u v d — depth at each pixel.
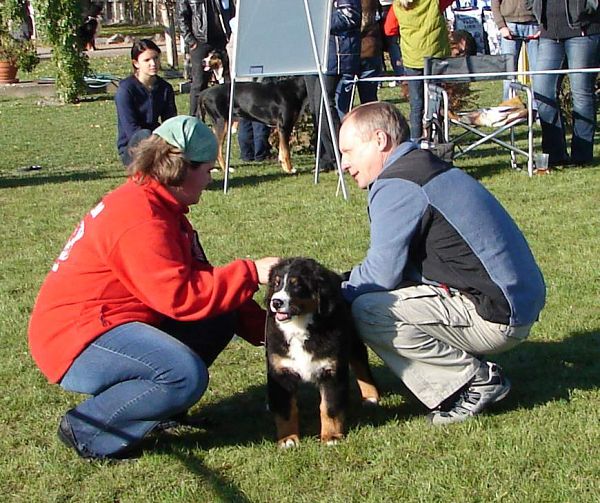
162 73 22.38
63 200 9.68
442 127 9.88
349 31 10.09
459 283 4.07
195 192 4.05
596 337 5.23
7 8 22.91
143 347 3.87
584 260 6.64
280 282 3.88
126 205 3.89
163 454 4.09
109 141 14.37
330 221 8.18
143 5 38.47
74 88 19.59
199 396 3.94
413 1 10.53
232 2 13.74
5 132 15.72
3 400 4.77
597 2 9.21
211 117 11.41
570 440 3.99
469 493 3.61
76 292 3.94
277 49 9.24
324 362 4.00
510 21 12.27
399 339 4.13
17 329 5.84
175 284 3.83
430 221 4.00
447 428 4.18
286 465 3.92
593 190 8.75
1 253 7.69
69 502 3.76
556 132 9.75
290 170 10.64
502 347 4.18
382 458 3.94
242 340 5.48
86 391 3.97
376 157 4.12
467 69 9.62
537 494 3.56
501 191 8.92
